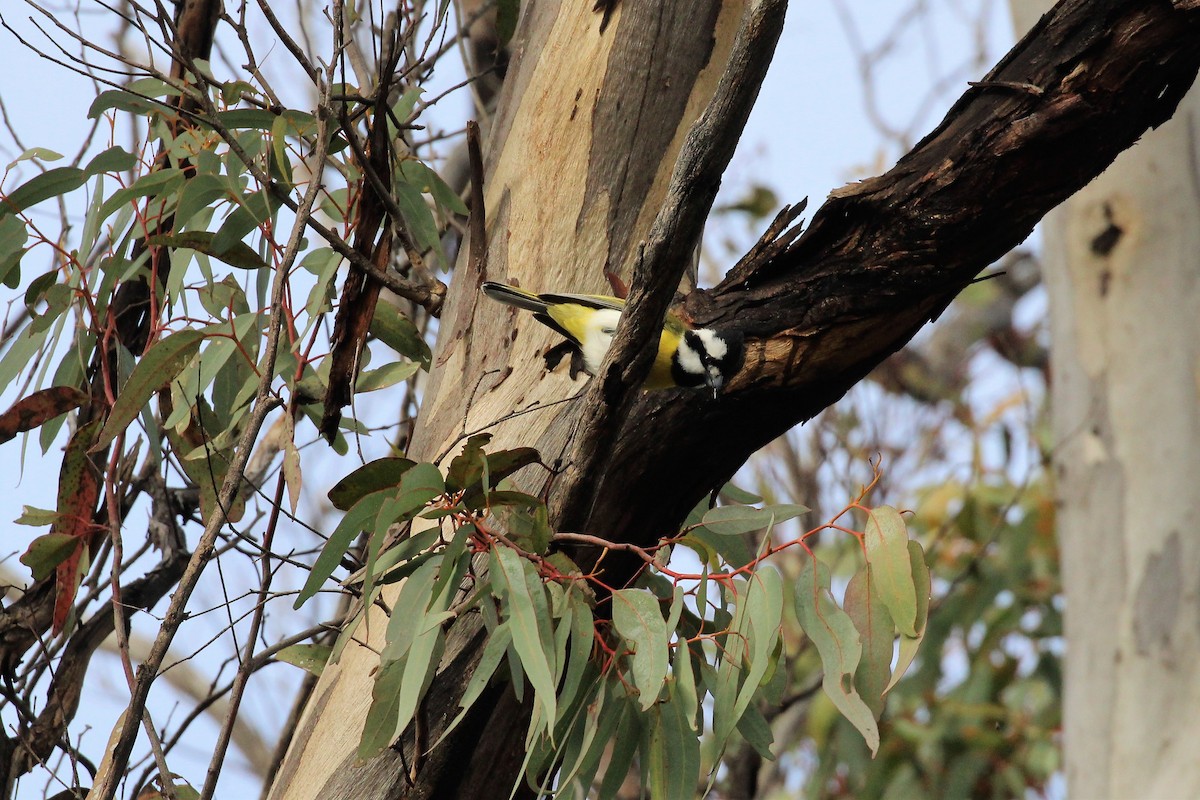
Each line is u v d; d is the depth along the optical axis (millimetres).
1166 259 10875
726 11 7242
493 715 6012
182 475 8141
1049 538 13336
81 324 7559
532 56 7594
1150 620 10148
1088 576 10648
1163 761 9727
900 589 5324
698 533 6348
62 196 7426
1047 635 13117
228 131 7160
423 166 8000
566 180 7113
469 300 7031
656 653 5219
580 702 5715
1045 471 13570
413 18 8789
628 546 5414
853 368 5910
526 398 6645
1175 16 5188
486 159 7676
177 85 6926
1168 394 10609
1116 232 11102
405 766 5840
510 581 5199
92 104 7391
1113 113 5336
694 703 5488
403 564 5738
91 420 7828
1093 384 11000
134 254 8172
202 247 7086
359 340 6676
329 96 6516
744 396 5855
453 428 6758
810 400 5953
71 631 7277
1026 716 12766
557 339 6723
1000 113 5484
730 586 5512
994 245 5613
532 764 5578
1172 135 11078
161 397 7977
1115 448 10719
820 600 5477
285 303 6930
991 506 13383
